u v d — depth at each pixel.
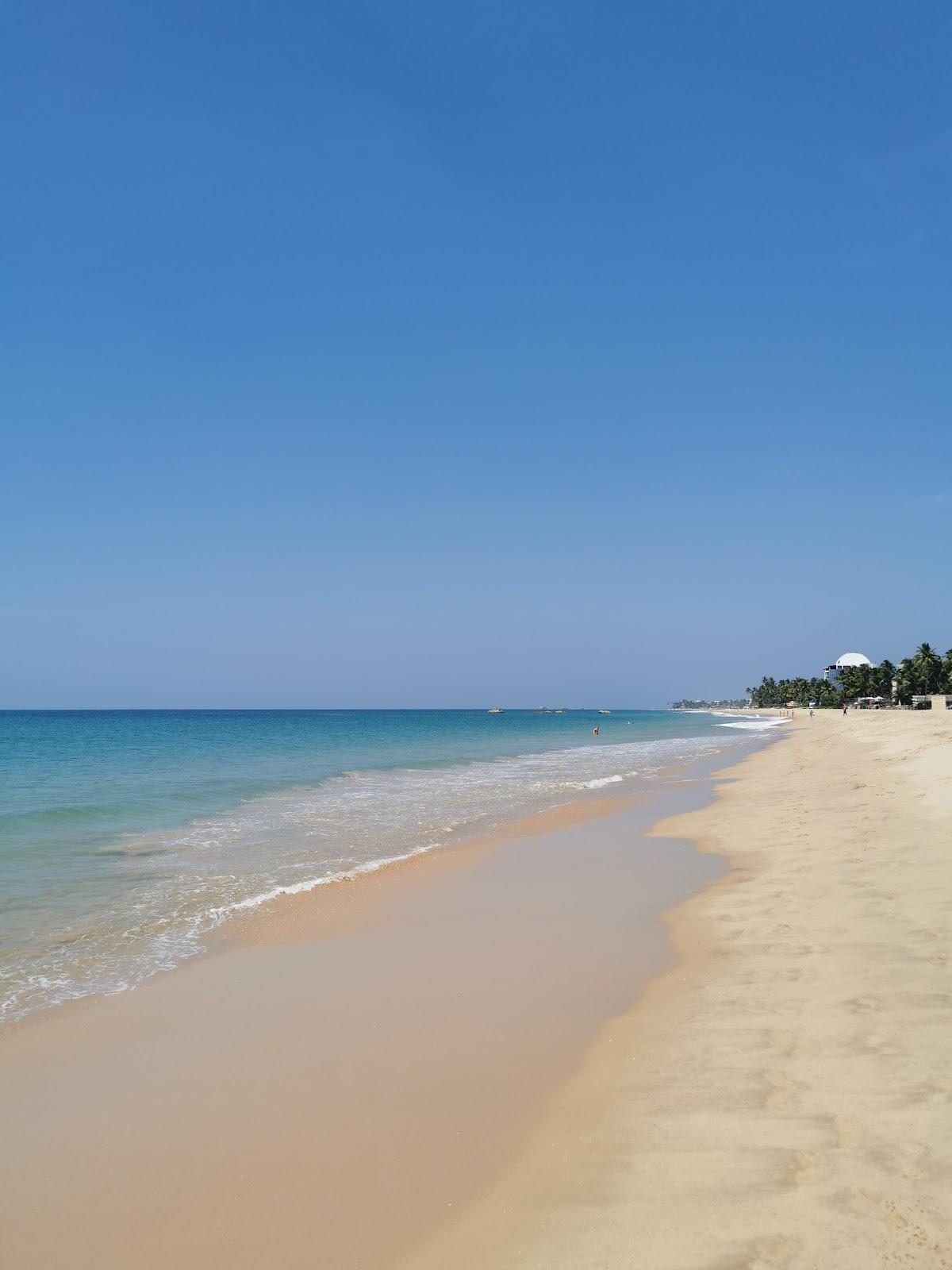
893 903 10.73
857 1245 4.19
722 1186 4.82
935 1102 5.51
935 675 140.38
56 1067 7.03
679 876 14.32
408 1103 6.20
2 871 15.45
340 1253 4.49
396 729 122.69
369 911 12.38
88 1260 4.52
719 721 180.88
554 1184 5.02
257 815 23.52
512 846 18.09
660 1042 7.05
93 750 60.72
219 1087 6.57
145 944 10.76
